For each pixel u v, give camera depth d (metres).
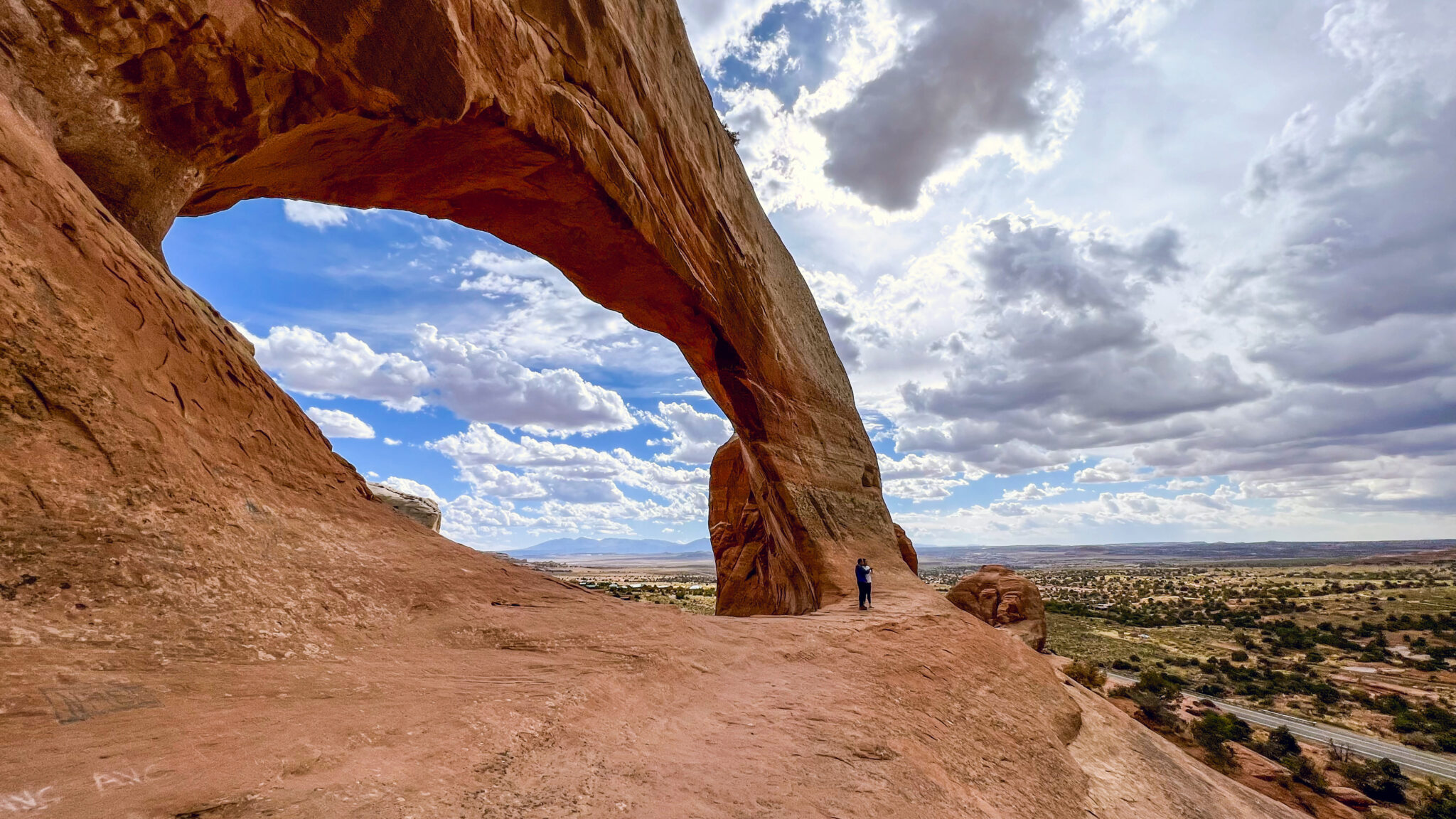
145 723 2.62
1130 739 13.32
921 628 12.85
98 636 3.03
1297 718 41.84
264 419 5.76
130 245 5.07
